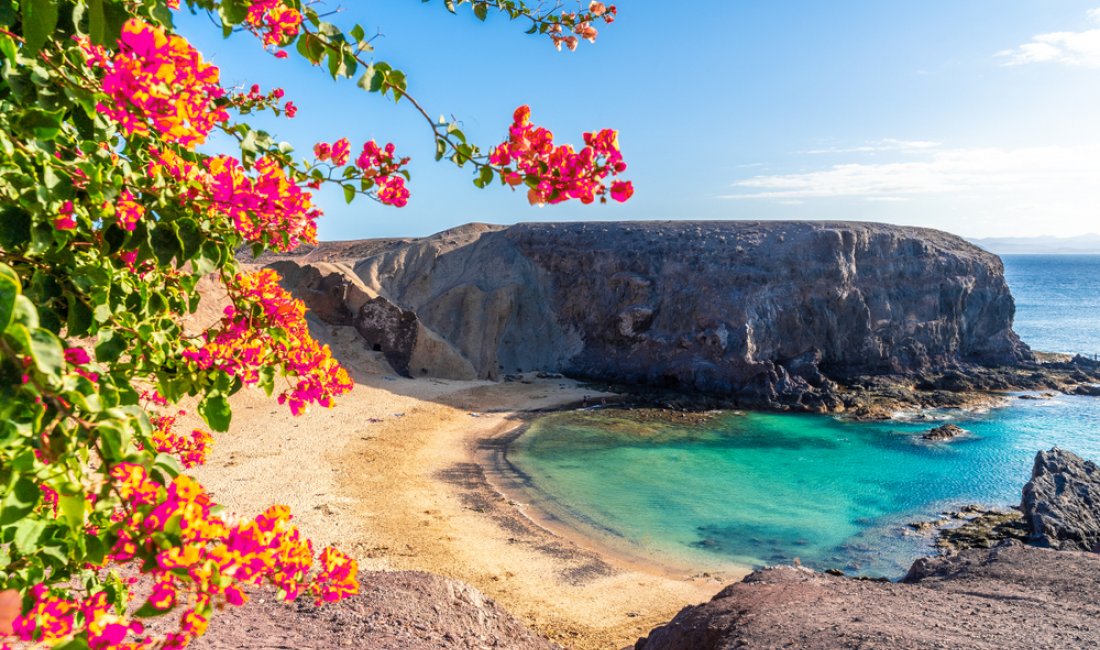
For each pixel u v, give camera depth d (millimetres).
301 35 3639
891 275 77750
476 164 3855
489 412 58906
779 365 69750
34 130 3102
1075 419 61375
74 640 2641
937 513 38750
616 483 42906
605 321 78812
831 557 32500
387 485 38062
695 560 31859
